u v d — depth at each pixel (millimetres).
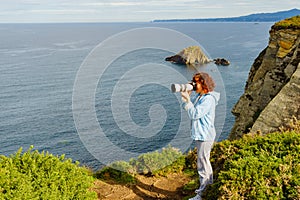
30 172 5219
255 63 16266
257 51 95250
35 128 49188
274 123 10156
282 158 5879
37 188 5000
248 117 13578
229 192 5102
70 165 5836
